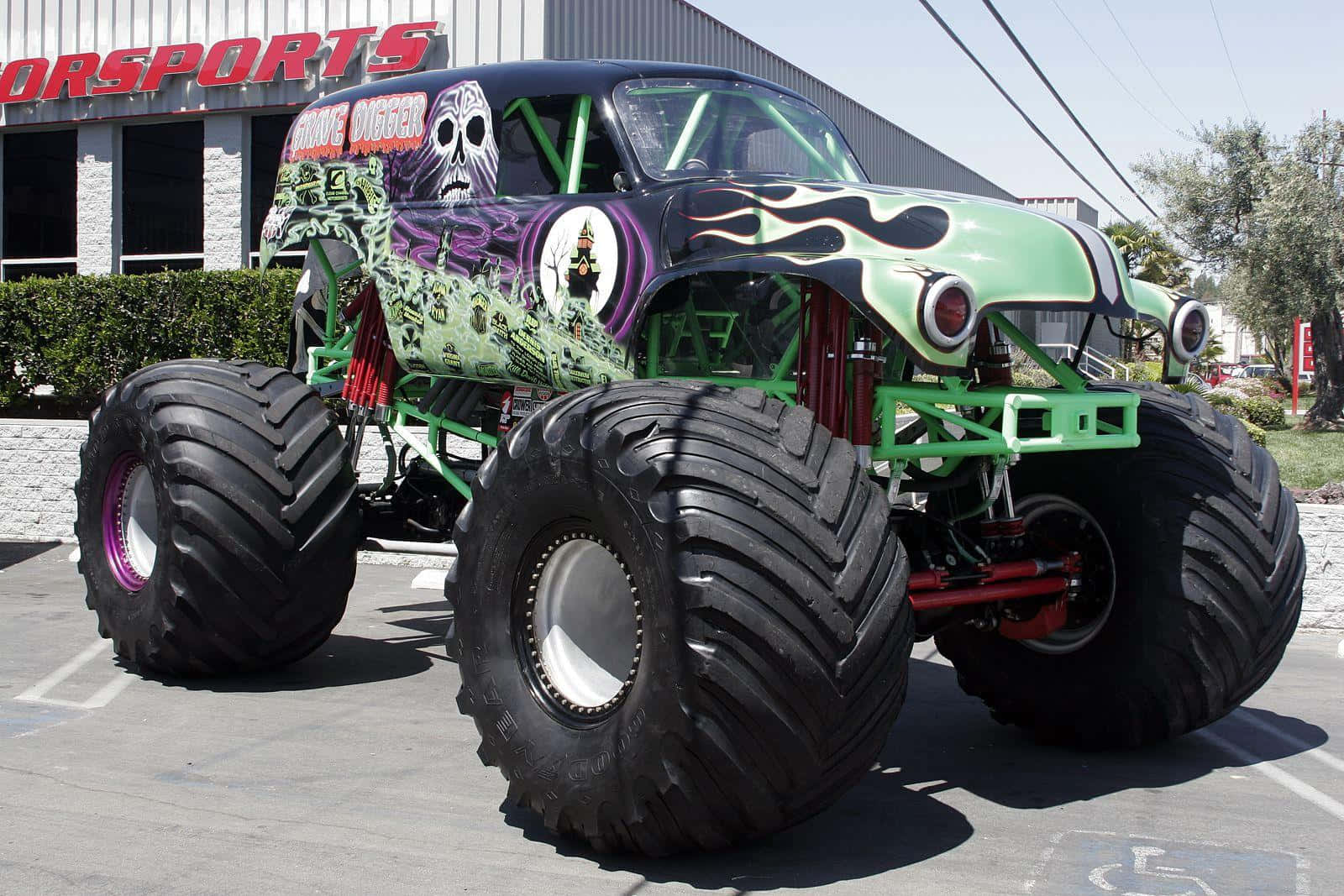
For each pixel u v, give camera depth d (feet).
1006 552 15.60
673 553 11.22
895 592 11.59
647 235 15.05
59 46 59.82
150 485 20.10
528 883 11.66
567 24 49.96
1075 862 12.28
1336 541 25.82
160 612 18.70
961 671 17.30
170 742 16.30
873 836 13.05
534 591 13.14
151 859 12.17
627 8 53.06
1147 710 15.55
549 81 16.79
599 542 12.45
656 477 11.46
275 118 57.72
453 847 12.59
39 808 13.66
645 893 11.42
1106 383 16.11
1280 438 84.69
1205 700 15.29
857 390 13.32
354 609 26.58
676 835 11.66
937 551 15.19
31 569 32.60
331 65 53.36
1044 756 16.26
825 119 18.42
